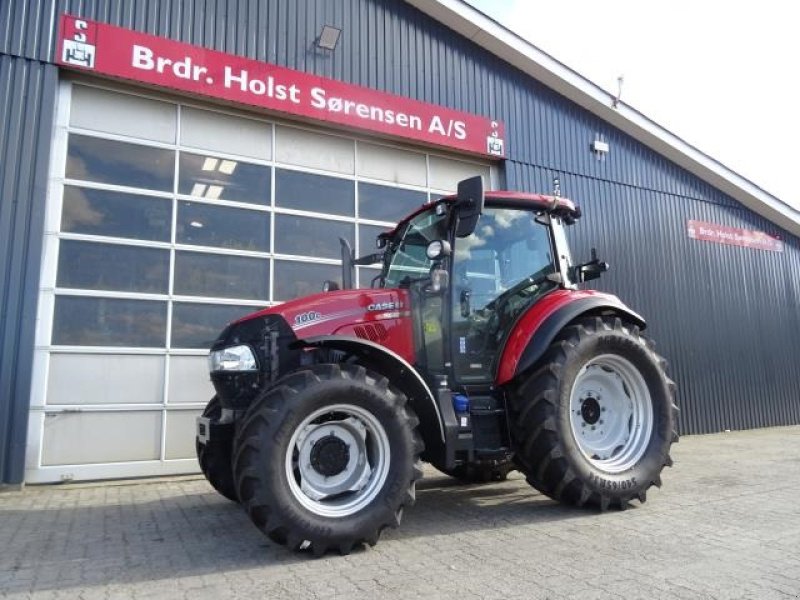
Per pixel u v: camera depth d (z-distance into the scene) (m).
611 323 4.89
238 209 7.48
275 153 7.85
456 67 9.26
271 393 3.60
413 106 8.70
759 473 6.21
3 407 5.91
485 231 4.89
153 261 6.91
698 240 11.48
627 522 4.21
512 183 9.51
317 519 3.51
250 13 7.68
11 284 6.05
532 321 4.58
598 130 10.62
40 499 5.53
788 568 3.21
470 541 3.84
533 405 4.39
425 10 9.05
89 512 4.97
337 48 8.23
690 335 10.93
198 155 7.36
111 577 3.29
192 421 6.88
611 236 10.38
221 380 4.06
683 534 3.87
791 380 12.20
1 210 6.09
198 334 7.03
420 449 3.89
